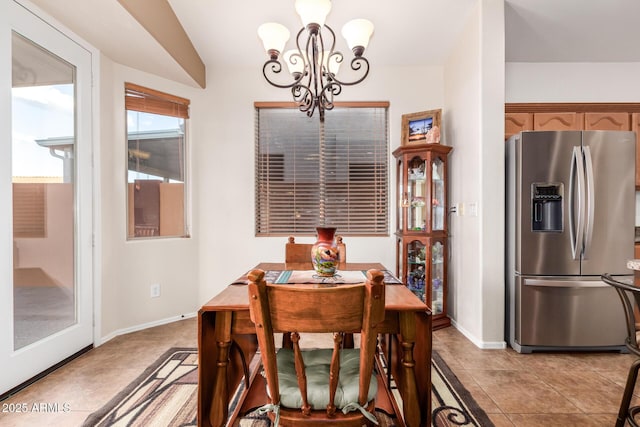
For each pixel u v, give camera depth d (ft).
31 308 6.11
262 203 10.46
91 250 7.56
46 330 6.43
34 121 6.23
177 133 9.82
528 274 7.31
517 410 5.16
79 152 7.25
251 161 10.26
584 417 4.99
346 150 10.50
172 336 8.28
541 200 7.34
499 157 7.61
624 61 10.28
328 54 5.68
